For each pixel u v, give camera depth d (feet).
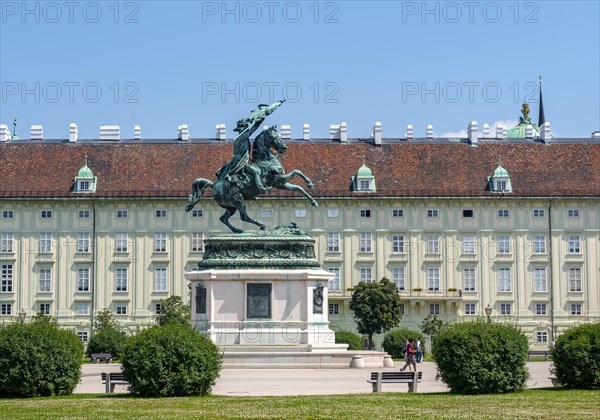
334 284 402.72
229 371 186.70
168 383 138.31
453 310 401.70
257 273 198.39
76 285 401.70
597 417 115.03
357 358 195.72
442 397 137.49
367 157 414.62
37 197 399.44
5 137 419.33
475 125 422.41
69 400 134.62
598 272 405.80
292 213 404.16
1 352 139.23
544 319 405.18
